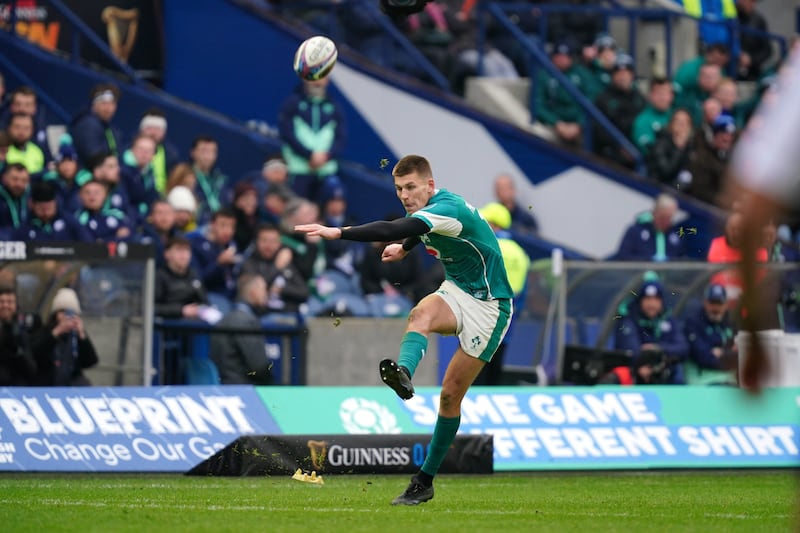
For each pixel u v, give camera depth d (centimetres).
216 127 6047
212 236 5353
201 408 3978
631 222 6488
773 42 7925
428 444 3944
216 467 3853
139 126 5966
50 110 5934
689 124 6600
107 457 3881
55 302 4259
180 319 4766
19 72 5912
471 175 6384
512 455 4103
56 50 6106
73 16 6022
